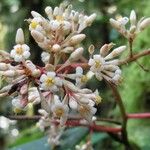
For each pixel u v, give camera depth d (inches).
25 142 10.0
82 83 5.3
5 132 19.0
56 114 5.2
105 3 13.8
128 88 11.0
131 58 6.0
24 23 15.6
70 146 8.6
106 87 12.8
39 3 14.8
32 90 5.4
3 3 16.8
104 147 11.2
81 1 13.9
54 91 5.1
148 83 10.8
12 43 16.0
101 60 5.3
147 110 11.0
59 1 13.6
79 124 7.8
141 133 10.2
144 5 11.8
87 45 13.8
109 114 10.8
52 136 8.1
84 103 5.2
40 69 5.2
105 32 13.9
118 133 8.2
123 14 12.6
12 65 5.2
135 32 6.0
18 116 7.2
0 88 5.3
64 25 5.3
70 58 5.3
